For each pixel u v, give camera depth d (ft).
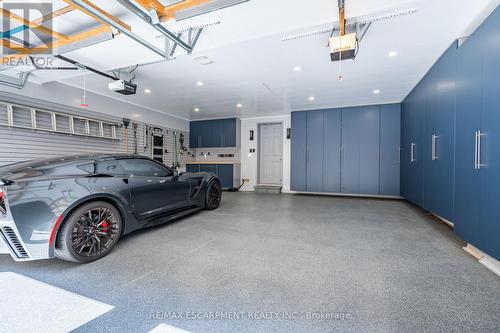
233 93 16.30
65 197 6.10
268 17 7.01
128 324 3.94
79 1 5.38
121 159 8.46
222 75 12.81
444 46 9.35
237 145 24.73
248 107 20.57
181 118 24.89
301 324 3.92
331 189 20.86
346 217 12.14
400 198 19.56
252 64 11.32
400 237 8.71
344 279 5.47
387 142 19.04
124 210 7.75
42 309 4.37
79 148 14.38
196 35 7.93
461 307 4.36
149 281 5.40
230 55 10.32
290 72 12.37
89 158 7.54
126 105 18.02
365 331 3.74
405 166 17.02
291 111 22.15
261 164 25.61
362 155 19.83
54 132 12.82
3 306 4.45
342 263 6.36
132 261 6.52
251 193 22.88
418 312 4.22
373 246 7.72
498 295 4.77
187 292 4.92
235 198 19.35
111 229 7.22
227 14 6.82
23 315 4.19
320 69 11.94
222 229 9.75
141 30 7.63
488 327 3.83
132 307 4.41
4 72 10.78
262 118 24.63
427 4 6.75
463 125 7.87
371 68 11.73
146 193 8.73
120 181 7.76
